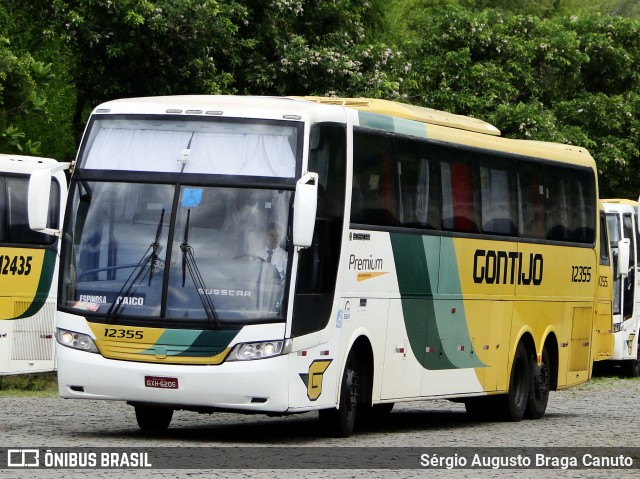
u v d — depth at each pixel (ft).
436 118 121.49
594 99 278.26
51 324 156.15
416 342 114.52
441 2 363.76
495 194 129.18
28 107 188.85
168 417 107.55
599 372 231.50
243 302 94.32
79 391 96.27
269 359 93.91
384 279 108.58
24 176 152.66
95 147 99.35
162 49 191.72
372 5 246.47
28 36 205.87
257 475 78.95
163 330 94.12
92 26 189.06
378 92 205.67
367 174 106.22
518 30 280.10
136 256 95.81
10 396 143.64
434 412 148.15
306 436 106.32
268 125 97.66
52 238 155.63
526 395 135.74
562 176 144.25
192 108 98.78
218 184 96.32
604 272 203.41
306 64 204.44
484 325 126.93
